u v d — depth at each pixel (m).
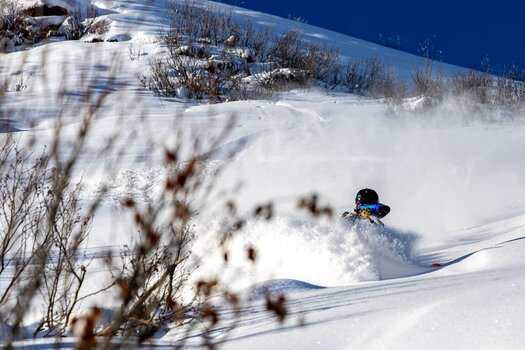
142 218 5.28
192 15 52.38
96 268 10.53
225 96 38.72
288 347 6.20
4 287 9.08
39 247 7.12
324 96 40.44
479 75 41.12
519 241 9.98
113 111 24.56
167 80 39.16
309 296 8.00
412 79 48.97
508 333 5.04
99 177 18.23
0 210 10.13
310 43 55.38
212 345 6.41
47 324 8.12
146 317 6.73
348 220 12.15
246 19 64.75
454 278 7.78
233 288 9.05
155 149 20.86
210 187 6.47
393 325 5.95
